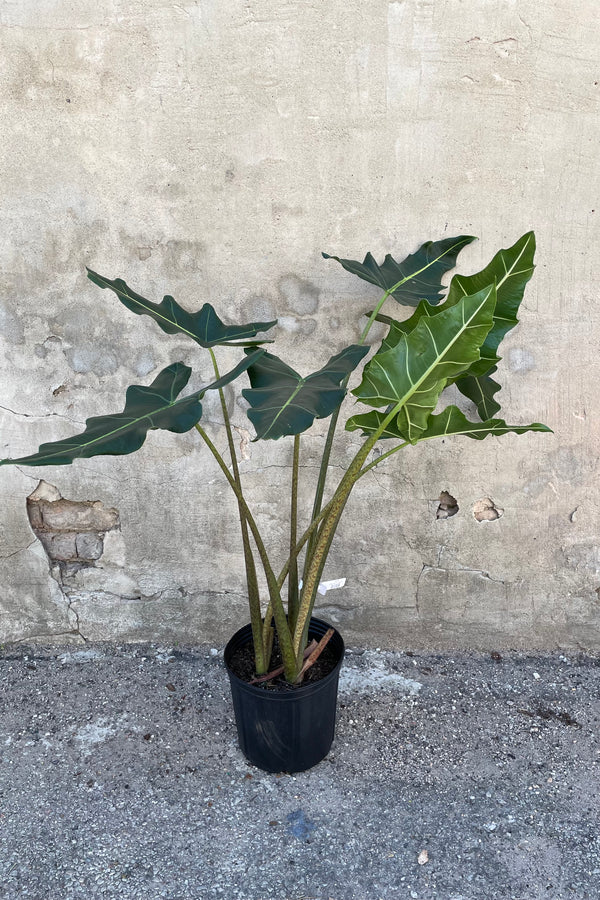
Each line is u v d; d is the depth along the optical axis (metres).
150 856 1.74
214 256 2.12
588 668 2.39
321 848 1.76
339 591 2.43
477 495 2.31
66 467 2.33
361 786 1.94
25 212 2.10
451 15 1.91
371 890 1.65
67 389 2.26
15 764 2.02
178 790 1.93
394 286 1.88
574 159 2.01
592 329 2.14
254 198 2.06
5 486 2.35
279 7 1.92
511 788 1.93
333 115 1.99
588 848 1.75
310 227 2.08
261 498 2.33
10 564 2.44
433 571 2.39
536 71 1.94
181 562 2.42
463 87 1.96
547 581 2.39
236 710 1.96
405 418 1.60
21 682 2.34
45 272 2.15
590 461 2.26
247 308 2.16
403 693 2.28
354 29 1.93
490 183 2.03
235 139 2.02
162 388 1.69
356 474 1.71
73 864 1.72
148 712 2.21
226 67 1.97
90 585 2.47
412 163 2.03
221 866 1.71
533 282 2.11
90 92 2.00
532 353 2.17
